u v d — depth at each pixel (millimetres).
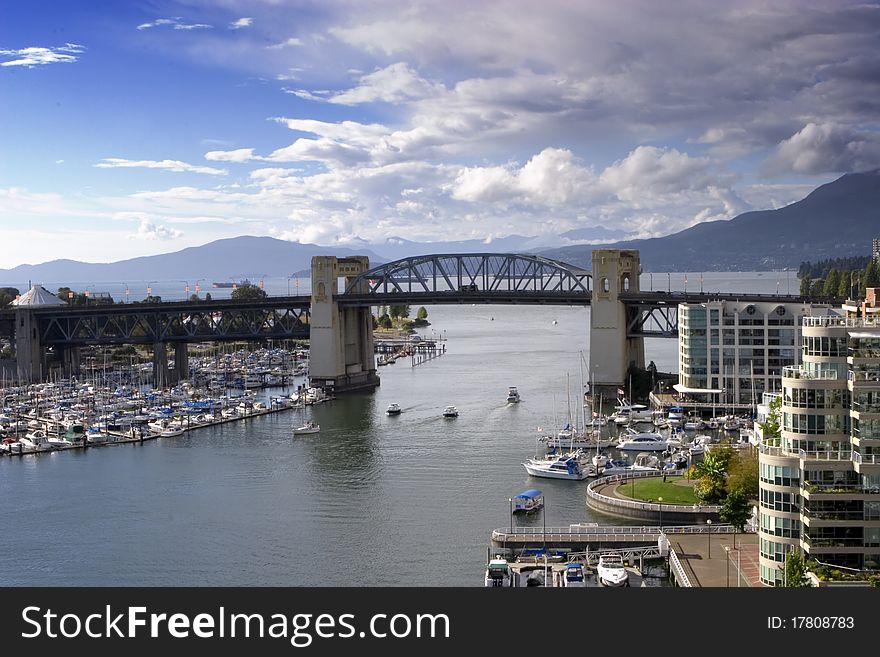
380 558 163375
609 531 166500
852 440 124000
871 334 124062
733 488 164875
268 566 160875
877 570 120188
